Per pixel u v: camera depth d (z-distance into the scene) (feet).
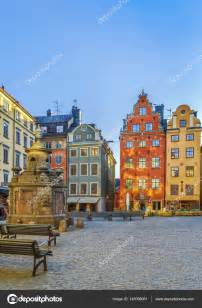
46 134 185.16
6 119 134.51
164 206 164.04
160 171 167.32
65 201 78.18
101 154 172.04
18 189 71.26
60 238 53.83
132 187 170.09
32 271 29.60
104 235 58.59
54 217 69.51
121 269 30.48
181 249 42.34
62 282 26.04
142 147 171.32
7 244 28.32
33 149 75.87
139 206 167.32
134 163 171.42
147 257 36.50
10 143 138.00
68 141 177.99
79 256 37.01
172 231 66.85
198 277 27.66
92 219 111.45
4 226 45.88
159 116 171.01
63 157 177.37
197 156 162.50
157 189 166.61
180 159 164.86
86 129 176.04
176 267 31.37
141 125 172.86
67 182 175.42
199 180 161.17
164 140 169.27
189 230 69.31
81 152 175.01
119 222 96.63
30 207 69.92
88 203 169.78
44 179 70.13
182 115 166.91
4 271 29.53
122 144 174.50
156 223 92.07
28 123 162.09
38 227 43.29
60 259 35.24
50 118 198.49
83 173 173.37
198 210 148.97
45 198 69.51
